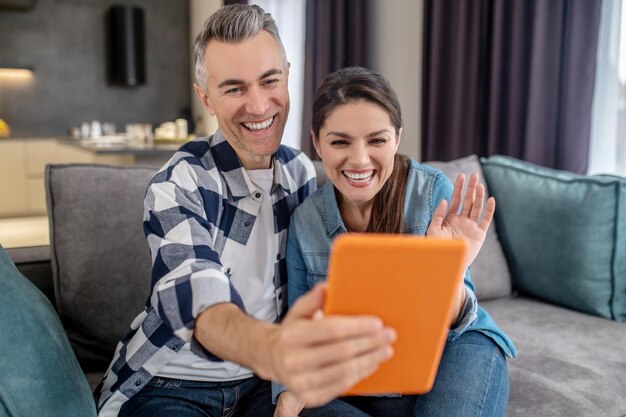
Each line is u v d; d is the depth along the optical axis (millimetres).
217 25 1253
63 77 6055
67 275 1623
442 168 2203
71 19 6008
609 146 2787
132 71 5910
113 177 1694
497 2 3051
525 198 2121
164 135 4855
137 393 1331
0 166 5348
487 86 3260
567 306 2047
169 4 6348
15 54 5875
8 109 5922
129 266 1657
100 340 1644
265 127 1319
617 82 2727
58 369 1162
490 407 1275
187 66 6492
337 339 632
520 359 1670
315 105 1261
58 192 1645
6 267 1277
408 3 3926
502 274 2133
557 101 2848
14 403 1042
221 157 1357
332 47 4289
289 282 1427
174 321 974
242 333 807
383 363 680
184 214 1191
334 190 1399
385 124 1206
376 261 623
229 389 1367
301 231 1401
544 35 2832
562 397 1483
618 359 1673
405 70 4008
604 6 2715
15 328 1119
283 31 5023
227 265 1354
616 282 1937
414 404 1390
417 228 1371
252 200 1378
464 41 3297
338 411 1272
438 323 658
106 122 6262
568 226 1992
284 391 1278
